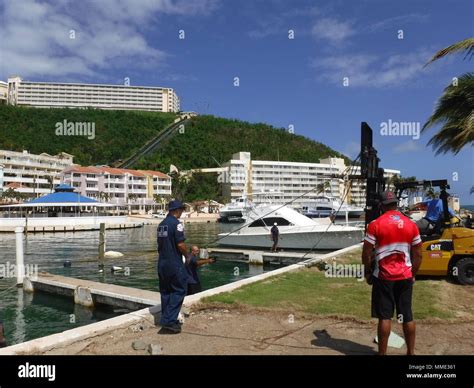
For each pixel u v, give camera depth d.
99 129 176.25
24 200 97.06
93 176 106.38
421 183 11.42
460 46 10.25
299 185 142.00
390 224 5.07
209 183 142.25
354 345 5.95
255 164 138.50
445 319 7.03
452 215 11.40
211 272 22.22
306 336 6.40
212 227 75.38
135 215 98.19
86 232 60.28
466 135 12.84
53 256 30.53
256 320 7.33
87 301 13.70
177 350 5.86
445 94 14.10
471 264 9.80
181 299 6.78
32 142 147.25
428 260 10.44
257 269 23.05
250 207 29.42
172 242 6.72
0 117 152.75
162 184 125.31
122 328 6.90
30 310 13.77
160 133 191.38
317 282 10.74
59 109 176.50
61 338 6.15
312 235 26.55
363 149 10.97
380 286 5.14
